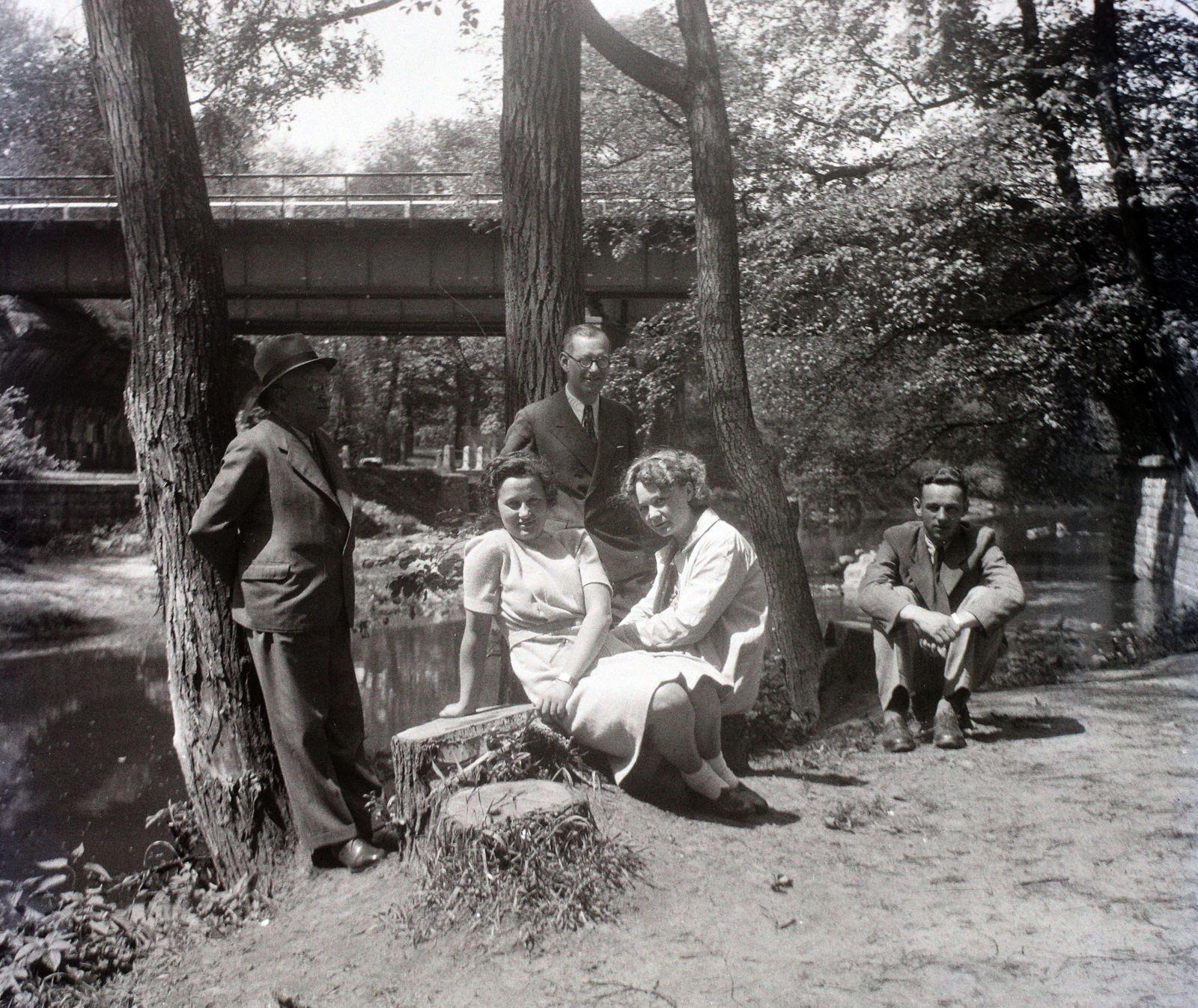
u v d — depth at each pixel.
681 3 7.89
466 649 4.24
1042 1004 2.66
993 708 6.18
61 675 14.68
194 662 4.58
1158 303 16.44
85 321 37.44
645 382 18.95
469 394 42.69
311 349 4.18
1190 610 12.85
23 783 8.95
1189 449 16.97
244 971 3.36
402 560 7.25
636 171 19.30
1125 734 5.45
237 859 4.44
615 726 3.97
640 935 3.19
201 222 4.79
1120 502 23.19
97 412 37.38
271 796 4.54
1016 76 16.89
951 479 5.34
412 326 32.44
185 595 4.61
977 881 3.48
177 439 4.66
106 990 3.41
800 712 6.06
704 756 4.10
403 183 39.06
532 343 5.91
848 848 3.80
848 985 2.83
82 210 26.06
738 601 4.45
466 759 4.03
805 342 16.67
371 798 4.32
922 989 2.78
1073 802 4.28
